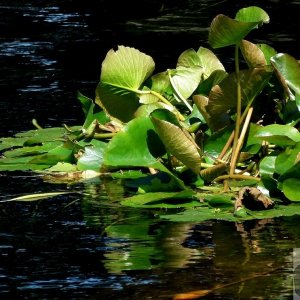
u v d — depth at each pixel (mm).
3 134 9992
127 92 8812
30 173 8672
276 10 19109
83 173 8531
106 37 16578
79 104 11617
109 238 6746
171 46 15469
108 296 5703
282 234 6797
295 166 7371
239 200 7211
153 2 20297
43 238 6777
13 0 20953
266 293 5719
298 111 8352
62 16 18922
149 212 7363
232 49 15109
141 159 8047
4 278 6016
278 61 8359
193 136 8461
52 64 14422
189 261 6254
